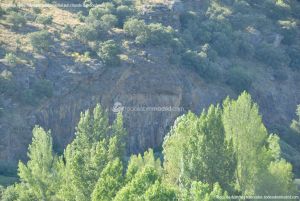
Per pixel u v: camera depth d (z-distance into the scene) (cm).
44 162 12744
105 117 12912
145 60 17762
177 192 10638
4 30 17612
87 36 17800
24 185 12900
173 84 17612
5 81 16550
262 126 12406
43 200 12612
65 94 16850
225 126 12406
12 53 17088
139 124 17025
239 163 12194
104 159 12044
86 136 12762
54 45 17500
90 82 17150
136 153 16750
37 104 16562
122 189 10575
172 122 17275
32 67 16950
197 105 17862
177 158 12181
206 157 11944
